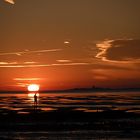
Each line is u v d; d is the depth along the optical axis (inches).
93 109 3129.9
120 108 3255.4
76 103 4239.7
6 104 4279.0
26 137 1749.5
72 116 2527.1
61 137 1723.7
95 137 1715.1
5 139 1712.6
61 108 3329.2
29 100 5595.5
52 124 2160.4
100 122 2222.0
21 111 3011.8
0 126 2123.5
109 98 5915.4
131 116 2532.0
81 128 1994.3
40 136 1764.3
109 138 1688.0
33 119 2412.6
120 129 1951.3
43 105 3902.6
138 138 1688.0
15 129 2005.4
